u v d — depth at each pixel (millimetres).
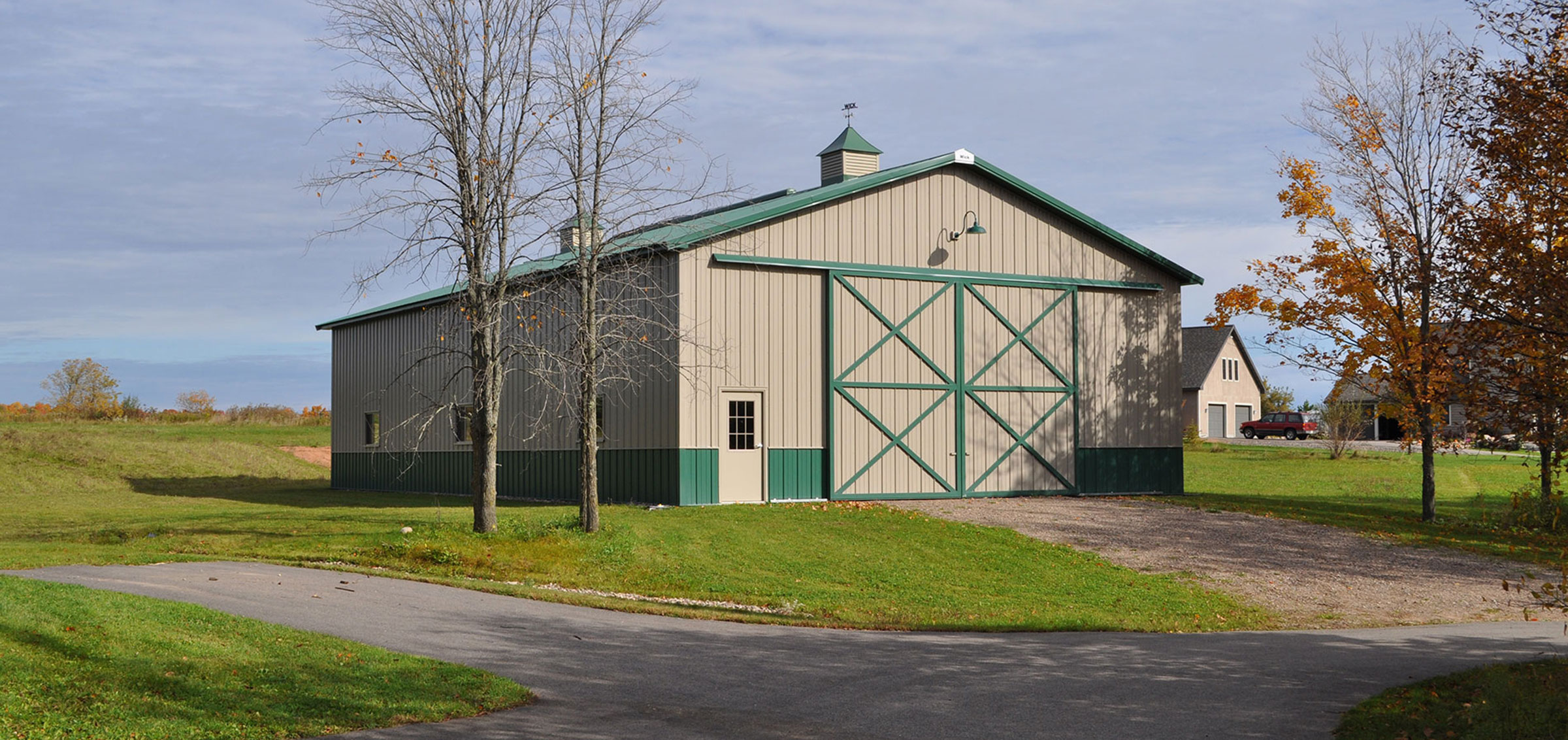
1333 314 24766
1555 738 8117
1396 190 23844
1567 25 11078
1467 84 12336
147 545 18391
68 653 9312
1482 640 13180
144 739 7672
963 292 25656
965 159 25516
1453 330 11328
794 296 23719
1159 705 9273
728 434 22953
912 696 9508
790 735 8172
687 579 16484
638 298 20906
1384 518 24688
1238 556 19641
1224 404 73750
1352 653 12016
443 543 17500
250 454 43188
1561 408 10039
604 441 24906
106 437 41625
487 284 17875
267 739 7863
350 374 37000
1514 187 11320
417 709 8633
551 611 13461
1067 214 26922
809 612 14602
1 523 22594
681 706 9023
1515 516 23016
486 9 17469
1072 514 23219
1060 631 13594
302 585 14438
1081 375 27172
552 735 8078
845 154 28406
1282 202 25250
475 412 18578
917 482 24891
